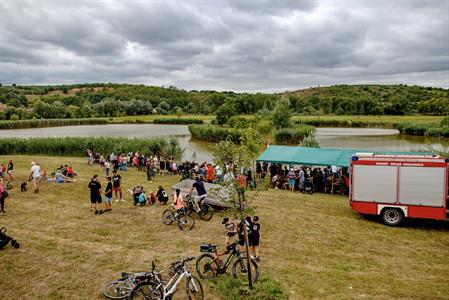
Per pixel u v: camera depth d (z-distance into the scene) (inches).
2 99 6038.4
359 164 649.0
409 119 4261.8
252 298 358.9
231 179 379.6
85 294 363.9
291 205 755.4
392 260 477.4
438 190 603.2
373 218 676.7
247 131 595.5
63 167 985.5
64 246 487.5
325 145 2301.9
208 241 521.7
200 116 5315.0
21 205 693.9
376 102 5954.7
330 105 6190.9
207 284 386.9
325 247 516.7
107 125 4375.0
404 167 619.8
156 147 1573.6
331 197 867.4
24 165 1189.7
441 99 5772.6
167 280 386.3
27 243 493.4
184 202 628.1
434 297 378.3
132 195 800.3
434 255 498.9
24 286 377.4
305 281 405.4
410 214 618.2
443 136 2800.2
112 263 437.4
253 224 438.6
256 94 6186.0
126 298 347.9
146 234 547.5
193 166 1095.6
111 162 1206.3
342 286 396.8
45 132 3277.6
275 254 483.5
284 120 2714.1
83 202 730.8
